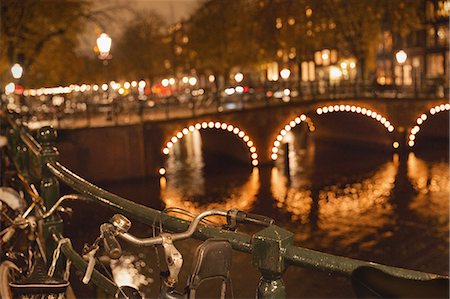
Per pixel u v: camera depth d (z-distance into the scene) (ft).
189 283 8.00
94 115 131.23
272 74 200.95
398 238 73.82
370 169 116.16
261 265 8.09
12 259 14.97
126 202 11.28
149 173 111.14
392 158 126.93
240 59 161.99
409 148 132.46
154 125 111.75
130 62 194.80
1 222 18.63
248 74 192.03
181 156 144.15
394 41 177.78
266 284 8.19
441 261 65.16
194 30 168.55
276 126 124.36
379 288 6.03
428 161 120.78
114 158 108.17
